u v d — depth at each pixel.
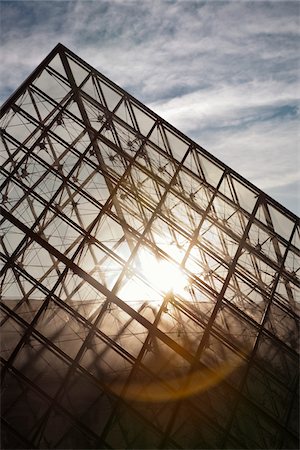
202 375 13.20
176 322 17.31
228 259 19.33
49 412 12.20
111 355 14.39
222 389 13.23
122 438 12.27
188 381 13.07
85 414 12.52
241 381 13.48
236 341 15.64
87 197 16.83
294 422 13.48
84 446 12.18
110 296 14.00
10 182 16.75
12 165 17.64
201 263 19.02
